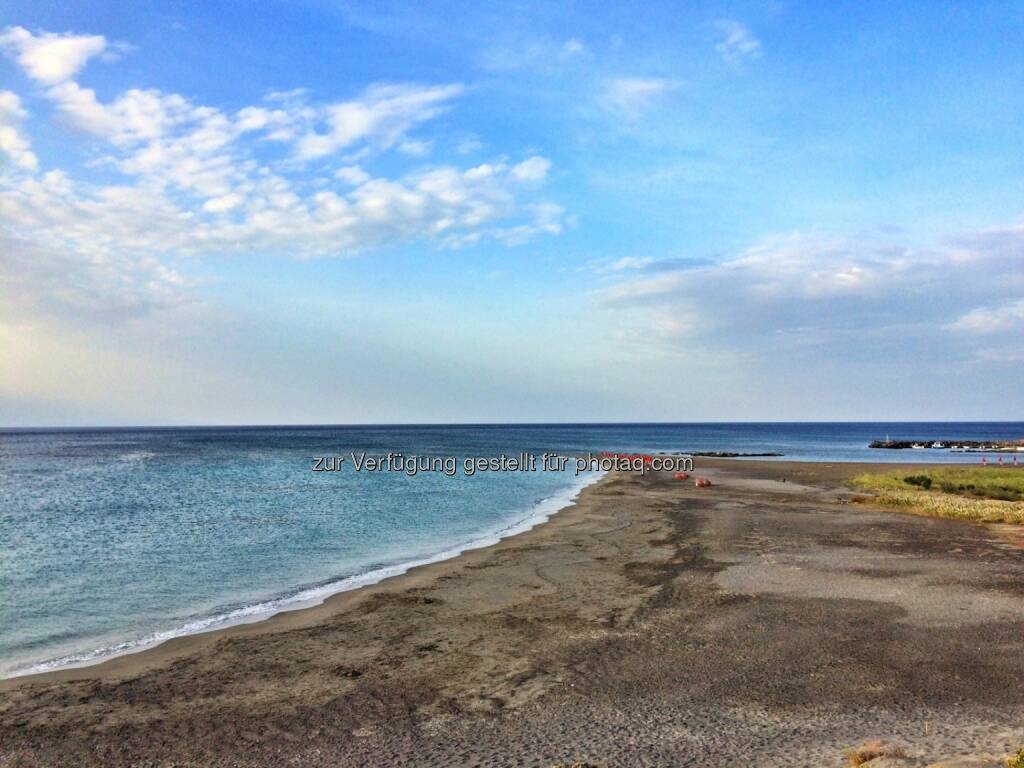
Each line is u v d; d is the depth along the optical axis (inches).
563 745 286.8
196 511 1142.3
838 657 398.0
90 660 426.9
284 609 546.9
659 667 386.6
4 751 293.1
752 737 288.8
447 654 418.6
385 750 288.2
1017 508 1054.4
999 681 356.5
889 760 245.4
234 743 298.5
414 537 908.6
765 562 683.4
